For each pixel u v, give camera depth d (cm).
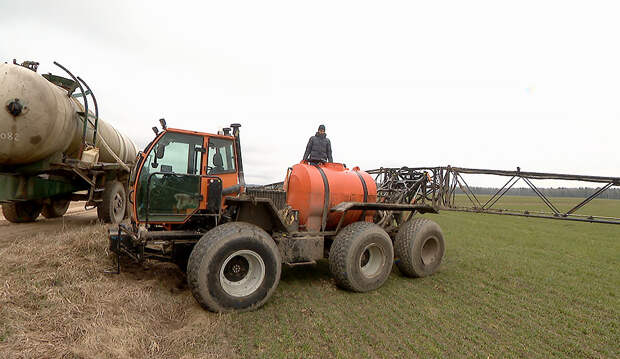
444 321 371
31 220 834
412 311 396
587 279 575
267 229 468
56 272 373
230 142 462
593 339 344
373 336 323
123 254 423
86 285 347
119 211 850
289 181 538
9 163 571
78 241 493
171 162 413
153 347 268
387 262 484
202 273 341
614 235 1250
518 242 995
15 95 523
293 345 297
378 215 607
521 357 299
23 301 295
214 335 302
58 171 670
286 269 556
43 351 230
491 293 480
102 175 784
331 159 638
